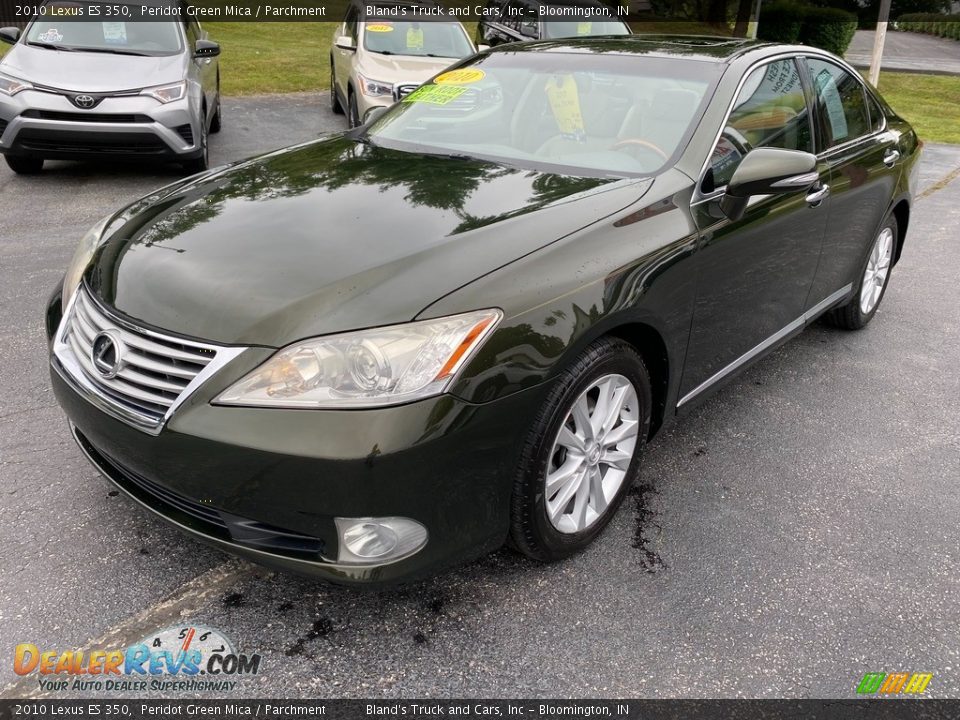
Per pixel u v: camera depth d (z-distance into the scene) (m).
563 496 2.43
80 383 2.25
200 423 1.97
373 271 2.13
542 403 2.18
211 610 2.30
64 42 7.17
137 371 2.12
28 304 4.32
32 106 6.48
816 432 3.53
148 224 2.60
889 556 2.69
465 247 2.25
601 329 2.30
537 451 2.21
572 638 2.26
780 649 2.26
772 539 2.75
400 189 2.71
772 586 2.51
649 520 2.82
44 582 2.36
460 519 2.11
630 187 2.71
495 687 2.09
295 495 1.95
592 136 3.10
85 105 6.57
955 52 31.83
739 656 2.22
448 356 1.98
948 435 3.56
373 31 9.27
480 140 3.27
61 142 6.63
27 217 6.00
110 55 7.10
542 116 3.26
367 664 2.15
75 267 2.66
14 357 3.71
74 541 2.54
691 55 3.38
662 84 3.21
